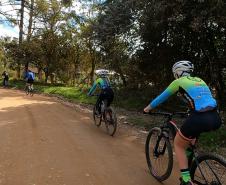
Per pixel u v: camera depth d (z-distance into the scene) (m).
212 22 13.11
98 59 25.38
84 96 23.31
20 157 7.51
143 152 8.52
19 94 26.28
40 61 39.28
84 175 6.54
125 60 20.69
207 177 5.07
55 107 17.86
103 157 7.84
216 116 5.02
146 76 20.19
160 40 17.38
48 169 6.78
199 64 17.23
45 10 38.09
